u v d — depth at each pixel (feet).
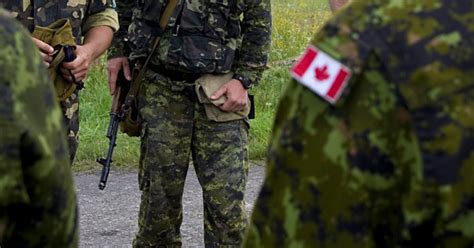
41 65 6.19
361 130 5.70
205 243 15.55
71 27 13.51
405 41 5.71
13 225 6.19
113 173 24.14
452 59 5.64
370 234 5.74
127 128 15.88
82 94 29.40
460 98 5.56
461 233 5.57
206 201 15.40
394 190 5.70
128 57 15.79
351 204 5.73
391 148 5.65
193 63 14.80
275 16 40.86
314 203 5.84
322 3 52.37
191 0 14.90
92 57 13.88
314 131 5.84
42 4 13.29
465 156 5.51
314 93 5.84
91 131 26.81
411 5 5.84
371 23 5.84
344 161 5.73
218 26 14.93
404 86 5.62
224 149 15.23
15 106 5.84
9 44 5.97
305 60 5.92
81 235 19.85
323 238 5.82
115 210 21.52
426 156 5.53
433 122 5.54
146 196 15.75
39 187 6.09
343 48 5.81
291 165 5.93
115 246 19.35
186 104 15.20
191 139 15.37
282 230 5.98
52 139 6.11
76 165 24.52
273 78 31.40
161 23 15.02
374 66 5.71
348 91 5.73
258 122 28.19
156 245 16.02
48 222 6.26
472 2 5.83
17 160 5.84
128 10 15.75
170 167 15.40
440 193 5.51
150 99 15.31
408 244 5.67
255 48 15.21
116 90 15.87
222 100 14.99
